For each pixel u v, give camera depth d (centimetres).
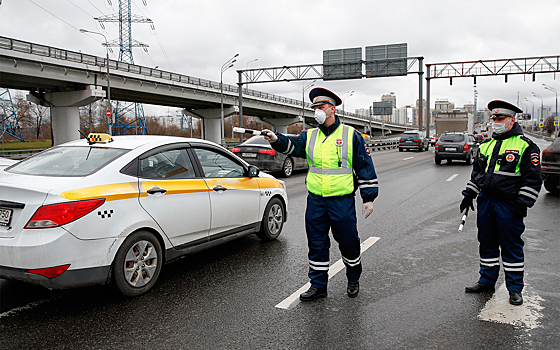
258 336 308
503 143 371
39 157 430
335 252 528
